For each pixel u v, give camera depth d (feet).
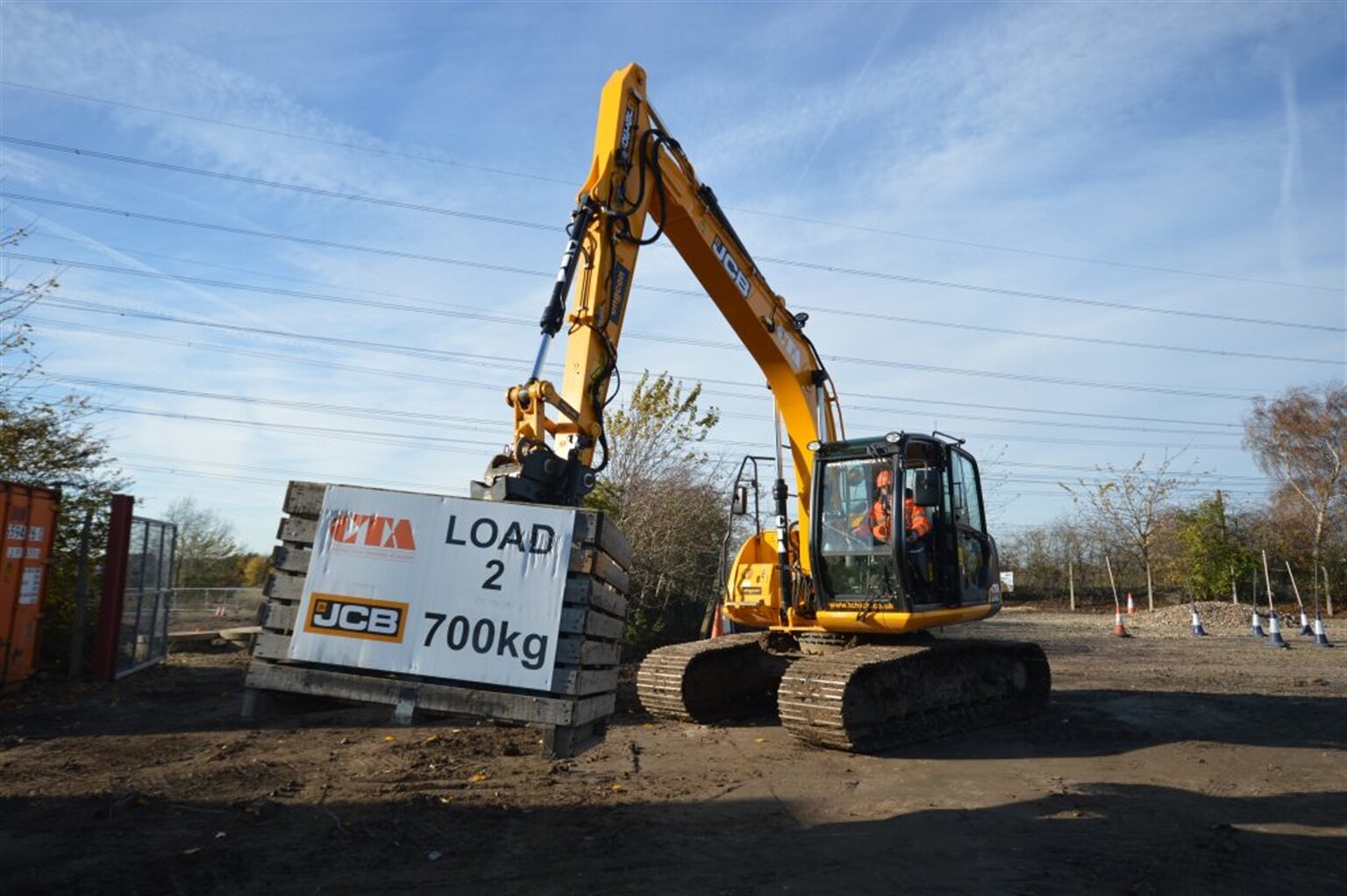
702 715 32.83
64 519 41.88
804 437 33.01
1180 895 15.11
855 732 26.71
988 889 15.19
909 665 29.48
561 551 16.02
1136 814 20.13
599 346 22.99
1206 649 63.98
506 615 15.81
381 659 15.78
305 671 15.81
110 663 38.91
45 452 42.29
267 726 28.73
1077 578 126.11
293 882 14.76
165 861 15.60
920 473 29.04
